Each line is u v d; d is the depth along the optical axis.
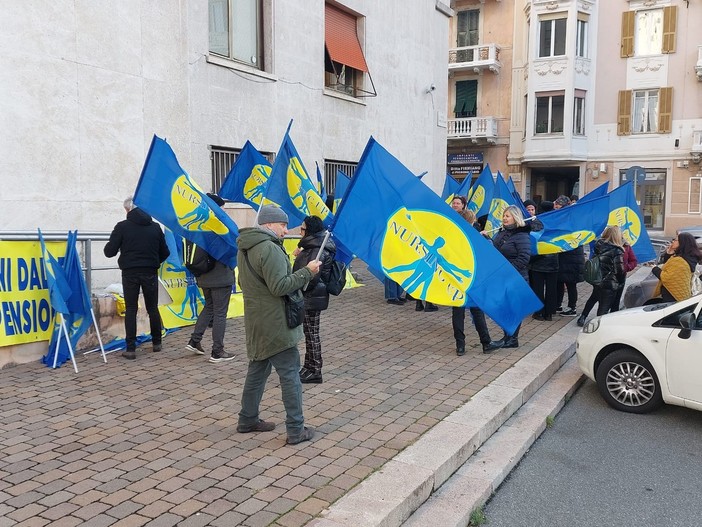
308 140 14.59
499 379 6.34
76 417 5.09
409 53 18.70
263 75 13.01
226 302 6.82
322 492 3.84
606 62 28.64
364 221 5.86
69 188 8.64
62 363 6.57
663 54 27.70
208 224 6.61
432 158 20.47
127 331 6.85
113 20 9.05
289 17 13.77
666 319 5.86
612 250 8.39
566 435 5.50
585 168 29.38
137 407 5.35
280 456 4.37
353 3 15.95
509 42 30.06
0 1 7.80
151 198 6.45
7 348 6.43
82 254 7.31
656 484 4.51
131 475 4.04
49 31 8.31
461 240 6.40
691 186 27.77
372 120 17.03
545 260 9.43
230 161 12.61
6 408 5.27
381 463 4.29
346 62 15.84
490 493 4.34
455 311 7.36
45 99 8.32
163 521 3.46
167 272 8.41
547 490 4.43
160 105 9.80
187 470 4.12
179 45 10.09
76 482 3.93
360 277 13.68
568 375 7.08
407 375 6.48
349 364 6.89
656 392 5.87
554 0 27.97
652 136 28.19
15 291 6.48
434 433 4.84
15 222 8.08
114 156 9.16
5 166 7.95
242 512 3.57
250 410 4.76
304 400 5.64
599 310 8.66
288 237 11.38
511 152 30.42
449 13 20.88
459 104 31.33
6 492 3.78
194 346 7.00
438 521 3.81
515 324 6.68
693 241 7.38
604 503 4.23
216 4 12.22
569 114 28.34
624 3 28.08
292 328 4.50
